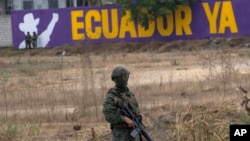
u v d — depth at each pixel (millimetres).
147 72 59969
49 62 82750
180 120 24812
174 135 24781
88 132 29969
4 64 84938
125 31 105500
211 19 98562
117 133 18281
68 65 74500
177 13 101062
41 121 33969
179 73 56031
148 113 33062
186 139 23047
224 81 39688
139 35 104438
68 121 33875
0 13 132375
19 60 91312
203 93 39906
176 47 95562
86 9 108750
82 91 44125
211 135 22625
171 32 101688
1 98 44469
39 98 43250
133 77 54656
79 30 109562
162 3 99125
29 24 113562
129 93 18656
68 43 110438
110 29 106688
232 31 96625
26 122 33688
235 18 96188
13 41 114688
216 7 98000
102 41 107125
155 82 49125
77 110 35844
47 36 112438
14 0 132875
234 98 35156
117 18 106000
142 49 98938
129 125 18031
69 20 110312
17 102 42188
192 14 100062
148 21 101375
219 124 23250
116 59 82250
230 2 96562
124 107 18188
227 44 92125
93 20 107812
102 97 39969
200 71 55844
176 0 99438
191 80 47875
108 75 57875
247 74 47188
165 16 99188
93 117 34062
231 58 68500
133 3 100500
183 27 100812
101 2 133000
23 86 52312
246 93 34031
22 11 113875
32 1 133625
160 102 37562
